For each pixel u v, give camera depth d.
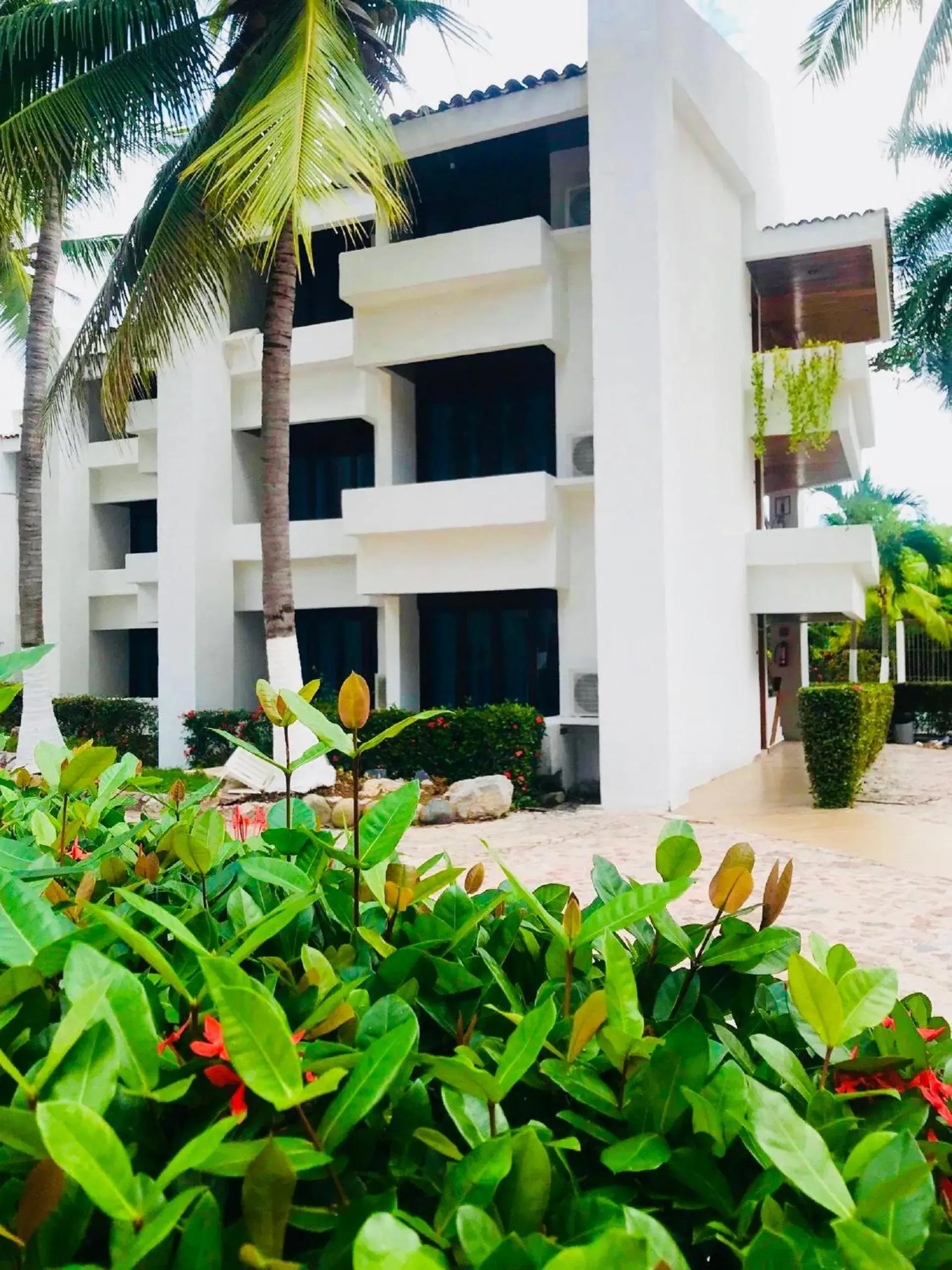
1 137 9.65
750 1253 0.89
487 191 14.22
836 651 26.88
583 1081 1.20
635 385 10.74
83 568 19.17
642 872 7.35
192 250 10.30
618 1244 0.72
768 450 15.13
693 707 11.65
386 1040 1.02
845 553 13.51
